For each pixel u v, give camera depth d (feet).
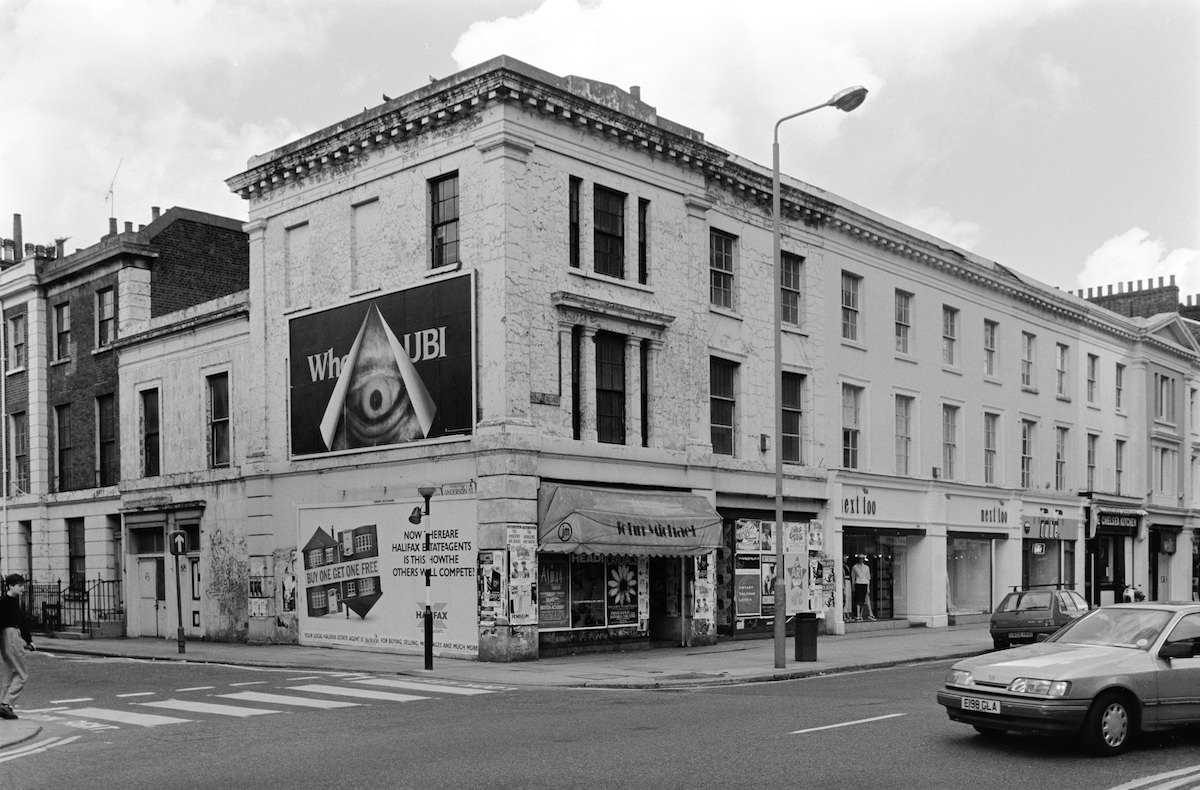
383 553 82.28
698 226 90.53
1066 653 39.32
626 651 82.07
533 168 77.61
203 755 39.04
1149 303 186.70
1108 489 152.66
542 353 77.30
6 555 124.47
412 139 81.97
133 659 83.92
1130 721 37.60
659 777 33.60
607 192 84.07
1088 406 148.56
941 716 46.57
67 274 117.70
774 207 74.64
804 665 71.36
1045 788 31.83
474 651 75.10
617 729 43.57
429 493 69.36
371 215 85.71
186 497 101.40
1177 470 171.73
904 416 115.75
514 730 43.55
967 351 124.88
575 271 79.97
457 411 77.15
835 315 106.01
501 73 74.23
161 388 106.22
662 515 80.59
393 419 81.87
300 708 51.57
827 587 102.37
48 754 40.22
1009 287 130.62
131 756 39.24
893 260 114.32
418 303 80.43
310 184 90.22
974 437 124.57
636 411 84.07
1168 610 40.91
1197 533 176.24
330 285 88.12
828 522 102.73
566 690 59.36
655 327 85.97
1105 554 153.48
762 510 96.17
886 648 87.25
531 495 75.15
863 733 41.86
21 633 50.21
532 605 74.74
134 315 110.32
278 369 92.43
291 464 90.38
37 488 119.96
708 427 90.07
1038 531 134.72
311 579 88.33
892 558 113.29
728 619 92.63
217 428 100.17
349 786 32.99
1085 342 149.59
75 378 117.60
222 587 97.35
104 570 111.96
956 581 120.57
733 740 40.47
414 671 67.31
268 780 34.19
